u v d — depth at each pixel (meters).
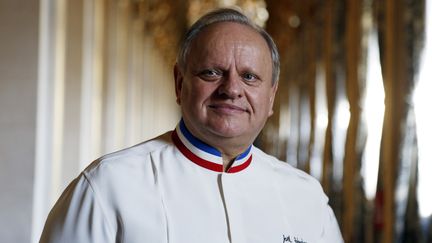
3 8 5.91
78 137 7.80
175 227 2.10
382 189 5.85
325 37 9.88
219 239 2.14
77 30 7.83
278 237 2.26
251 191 2.30
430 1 5.06
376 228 5.89
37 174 5.96
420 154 5.04
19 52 5.91
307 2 12.59
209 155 2.25
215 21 2.17
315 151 11.64
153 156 2.24
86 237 2.02
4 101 5.92
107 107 10.40
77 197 2.09
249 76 2.15
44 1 5.97
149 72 18.27
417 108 5.06
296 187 2.44
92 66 8.50
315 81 11.56
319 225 2.42
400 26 5.32
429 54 5.06
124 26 12.34
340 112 8.95
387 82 5.57
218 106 2.14
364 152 6.95
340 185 8.89
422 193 5.02
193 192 2.19
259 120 2.19
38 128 5.94
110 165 2.14
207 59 2.12
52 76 6.16
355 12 7.43
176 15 21.30
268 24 18.72
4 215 5.92
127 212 2.05
